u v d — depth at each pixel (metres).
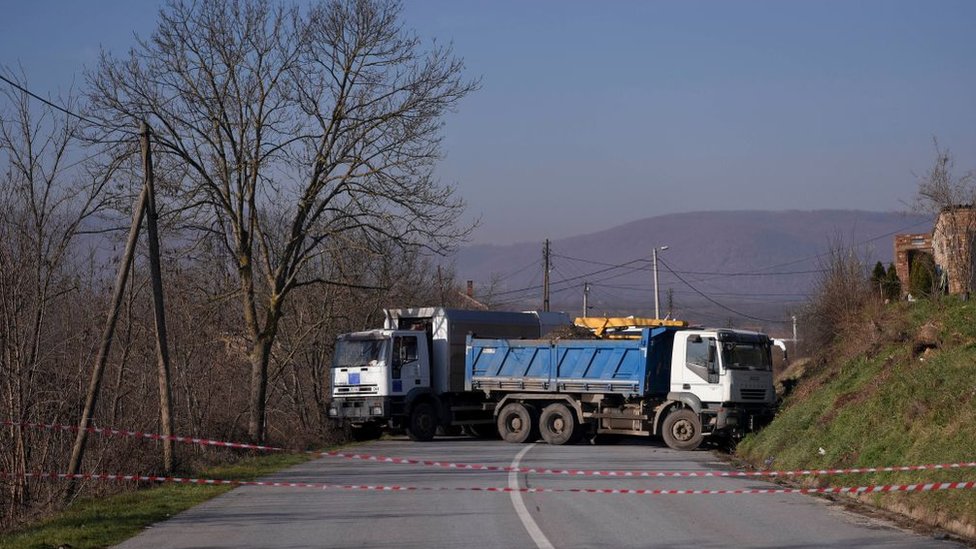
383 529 12.09
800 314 48.12
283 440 27.91
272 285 27.48
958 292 26.61
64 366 17.34
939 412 15.41
